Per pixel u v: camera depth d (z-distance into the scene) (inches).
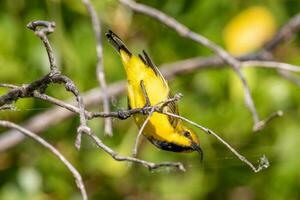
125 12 461.1
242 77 386.3
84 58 457.4
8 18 449.4
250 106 374.9
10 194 474.3
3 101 270.5
